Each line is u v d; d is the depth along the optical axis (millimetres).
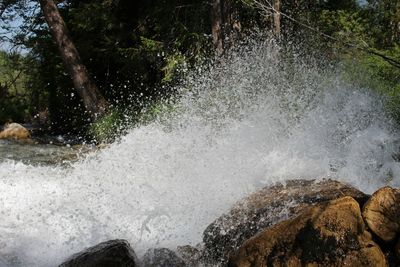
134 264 4867
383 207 4340
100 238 6125
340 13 16000
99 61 19219
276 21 14367
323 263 4207
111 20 17281
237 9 15016
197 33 16016
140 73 17922
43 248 5910
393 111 11641
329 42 14414
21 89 25453
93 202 7109
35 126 21359
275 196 5613
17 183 8023
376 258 4156
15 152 13156
